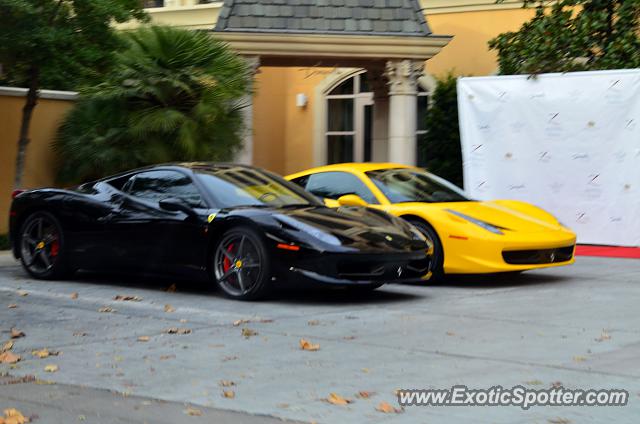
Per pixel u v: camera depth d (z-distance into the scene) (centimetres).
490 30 1612
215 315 688
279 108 1855
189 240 779
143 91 1127
